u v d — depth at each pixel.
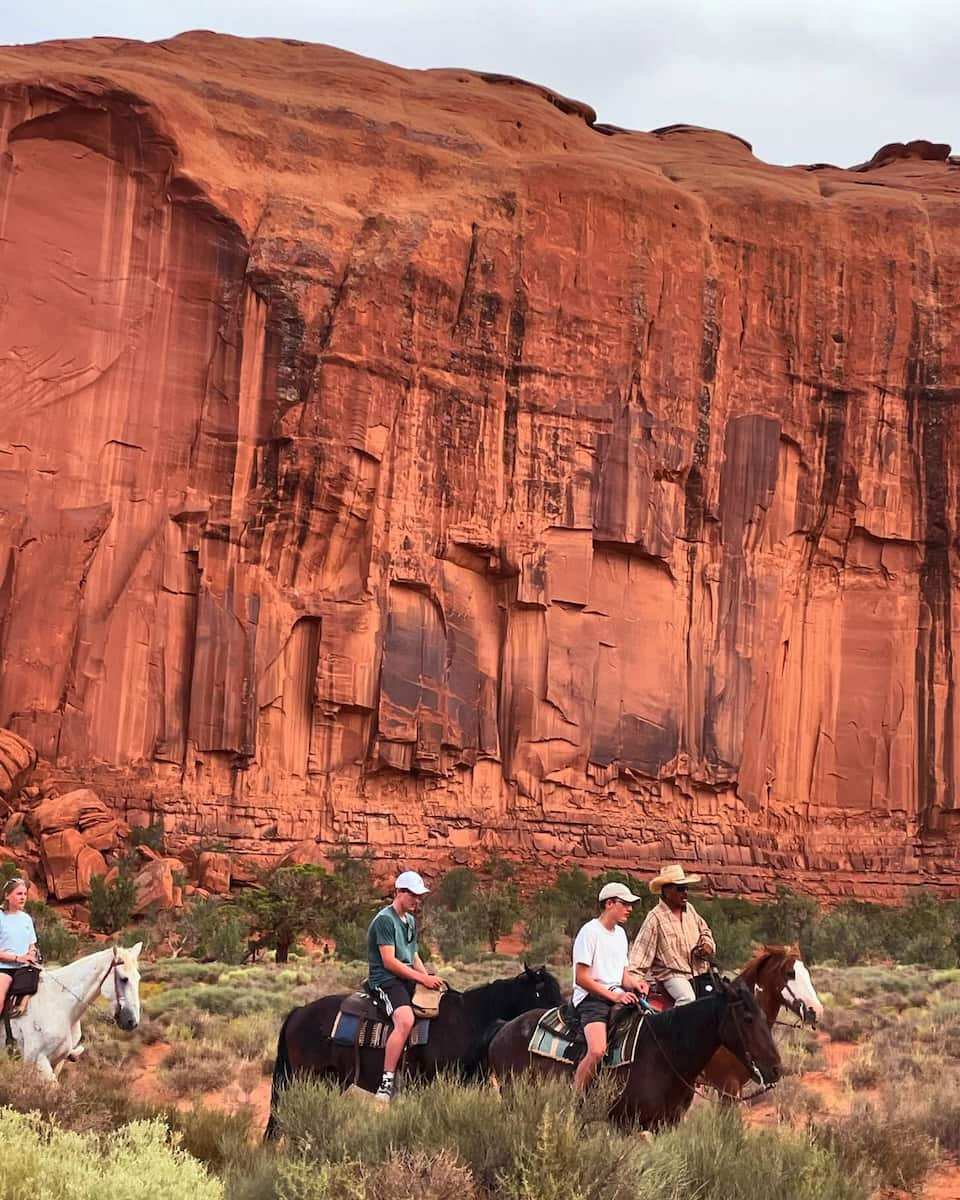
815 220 69.62
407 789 58.47
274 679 56.34
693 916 10.54
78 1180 7.31
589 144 78.19
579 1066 9.06
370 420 58.91
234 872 51.88
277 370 58.03
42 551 53.12
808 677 67.44
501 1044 9.62
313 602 57.59
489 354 62.16
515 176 65.12
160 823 52.19
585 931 9.40
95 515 54.25
